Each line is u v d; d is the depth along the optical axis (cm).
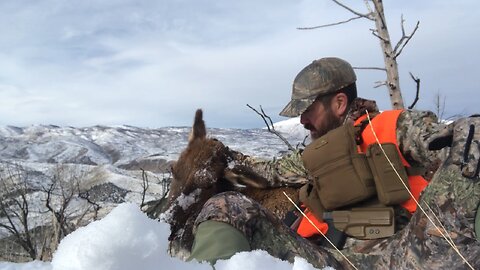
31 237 919
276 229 203
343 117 304
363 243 244
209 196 280
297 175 302
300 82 312
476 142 195
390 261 216
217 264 132
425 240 199
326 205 257
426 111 261
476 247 188
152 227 115
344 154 254
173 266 117
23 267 112
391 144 254
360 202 252
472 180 191
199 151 286
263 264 133
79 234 112
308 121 312
